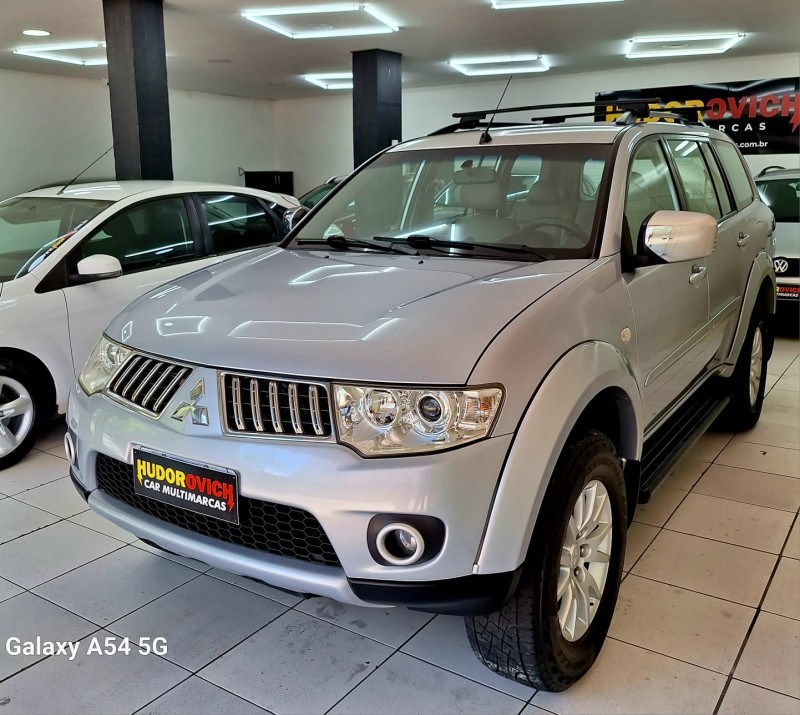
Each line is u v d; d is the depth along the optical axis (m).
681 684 2.01
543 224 2.41
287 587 1.74
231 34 8.93
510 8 7.69
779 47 10.05
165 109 7.60
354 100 10.44
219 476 1.74
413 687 2.01
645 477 2.56
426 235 2.60
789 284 5.96
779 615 2.33
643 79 11.83
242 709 1.93
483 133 2.86
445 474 1.58
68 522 3.01
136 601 2.45
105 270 3.66
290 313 1.96
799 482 3.35
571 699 1.95
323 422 1.67
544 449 1.68
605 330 2.03
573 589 1.95
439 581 1.61
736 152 3.92
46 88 11.77
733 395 3.79
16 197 4.36
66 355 3.68
